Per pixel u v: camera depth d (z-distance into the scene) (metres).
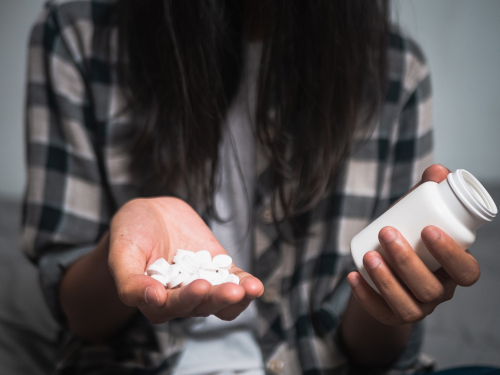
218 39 0.55
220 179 0.59
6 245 1.26
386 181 0.65
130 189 0.60
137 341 0.55
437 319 0.93
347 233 0.58
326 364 0.54
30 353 0.72
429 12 1.96
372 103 0.58
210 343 0.57
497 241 1.32
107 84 0.59
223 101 0.56
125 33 0.59
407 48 0.65
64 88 0.59
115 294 0.50
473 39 2.00
